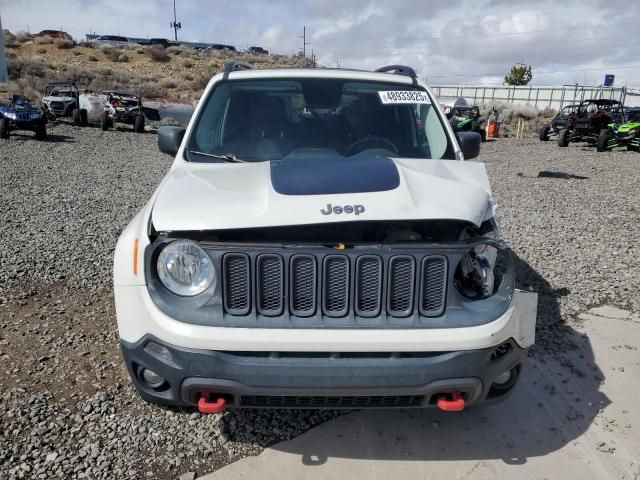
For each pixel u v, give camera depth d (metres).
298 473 2.71
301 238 2.55
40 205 8.48
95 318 4.30
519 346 2.56
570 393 3.41
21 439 2.89
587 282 5.27
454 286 2.47
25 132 20.16
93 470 2.70
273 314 2.41
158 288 2.43
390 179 2.69
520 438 2.99
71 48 49.75
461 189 2.76
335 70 4.05
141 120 22.30
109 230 6.99
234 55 61.12
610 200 9.59
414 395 2.42
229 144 3.56
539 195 10.04
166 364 2.39
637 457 2.86
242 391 2.36
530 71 71.06
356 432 3.02
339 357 2.37
